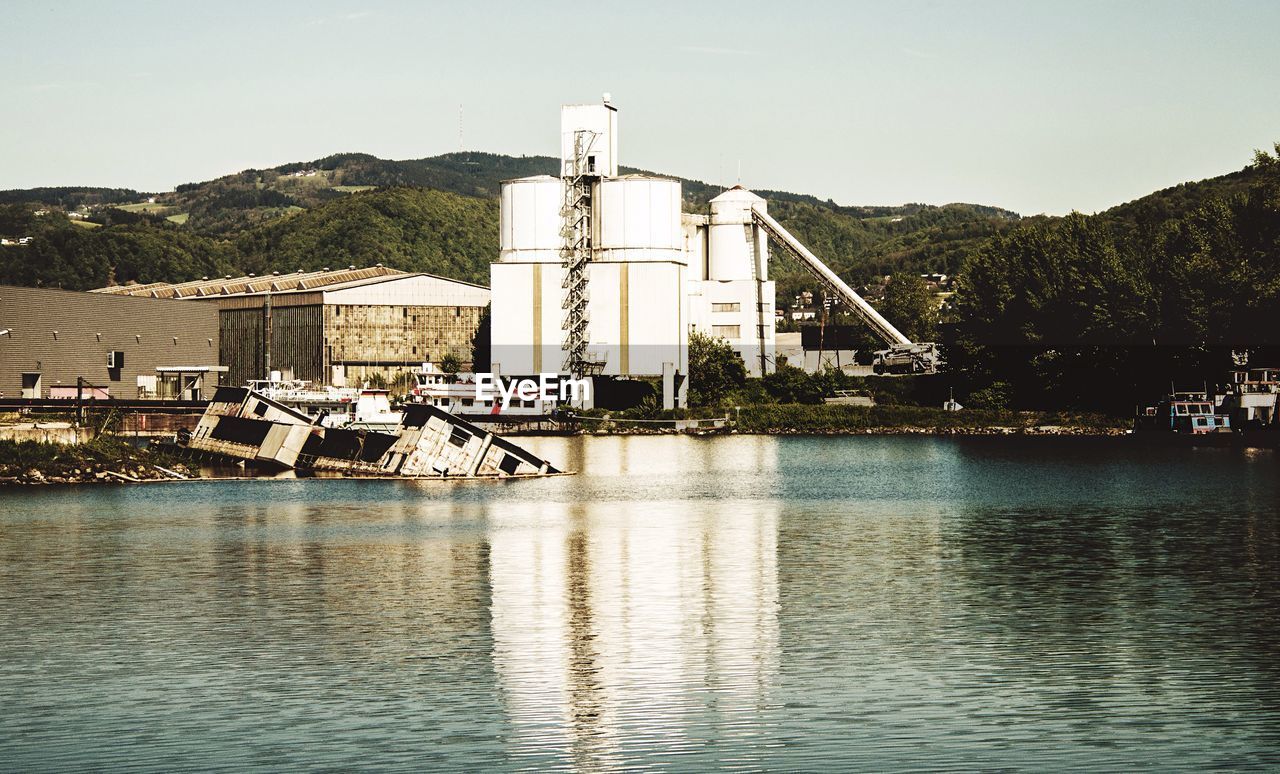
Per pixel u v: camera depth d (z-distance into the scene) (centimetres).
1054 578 6512
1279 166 17325
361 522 8662
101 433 12056
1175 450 15562
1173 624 5419
